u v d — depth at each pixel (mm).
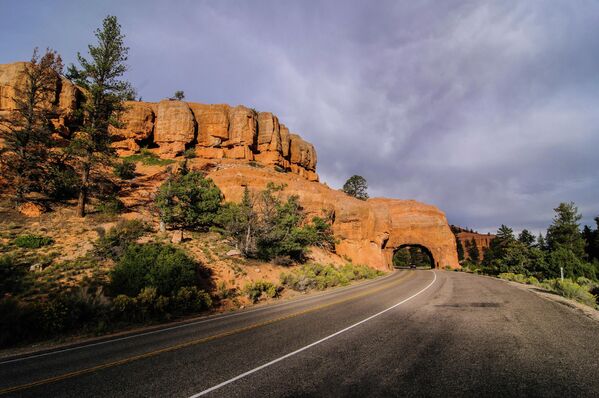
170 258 16531
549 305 11664
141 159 45156
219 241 26047
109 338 9398
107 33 26625
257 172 42062
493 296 15094
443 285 22656
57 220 22000
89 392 4660
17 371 6047
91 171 28250
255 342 7414
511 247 40219
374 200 66938
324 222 39312
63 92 38188
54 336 9953
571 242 54375
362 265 40500
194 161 46250
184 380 5000
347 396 4086
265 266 24547
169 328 10570
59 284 13953
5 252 16000
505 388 4191
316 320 10141
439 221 60531
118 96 26719
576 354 5609
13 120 24078
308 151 70500
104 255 17578
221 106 56188
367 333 7902
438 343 6656
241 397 4219
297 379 4805
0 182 23547
